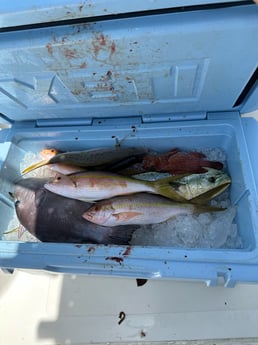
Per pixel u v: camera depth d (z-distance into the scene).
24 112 0.98
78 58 0.67
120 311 0.94
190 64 0.69
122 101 0.89
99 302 0.96
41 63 0.69
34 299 1.00
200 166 1.02
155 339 0.89
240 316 0.90
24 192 1.02
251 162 0.88
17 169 1.11
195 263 0.75
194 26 0.58
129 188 0.93
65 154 1.03
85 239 0.95
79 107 0.94
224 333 0.88
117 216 0.90
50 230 0.98
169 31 0.59
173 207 0.93
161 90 0.82
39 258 0.80
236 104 0.94
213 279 0.73
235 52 0.64
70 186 0.93
